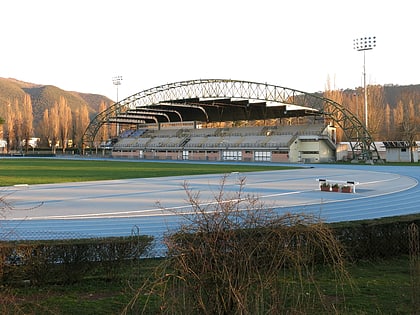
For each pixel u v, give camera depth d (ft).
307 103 365.40
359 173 182.19
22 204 84.43
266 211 22.57
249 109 336.29
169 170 198.70
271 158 309.01
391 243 38.96
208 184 127.65
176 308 18.85
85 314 26.14
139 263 33.12
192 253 18.78
